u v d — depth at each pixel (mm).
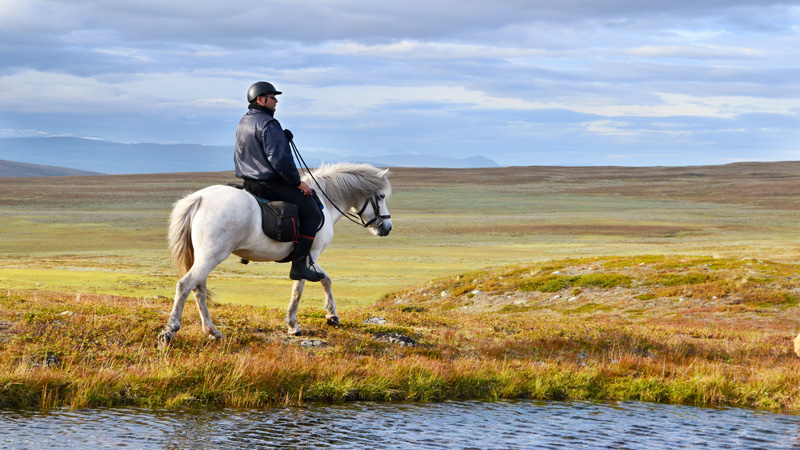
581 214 126812
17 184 192250
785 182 185625
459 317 16844
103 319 10680
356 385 9086
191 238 9523
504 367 10656
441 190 184250
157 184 197875
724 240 82125
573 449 7031
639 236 88625
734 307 23672
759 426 8500
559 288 29234
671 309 24703
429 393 9211
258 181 9992
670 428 8180
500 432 7605
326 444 6789
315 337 11031
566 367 10953
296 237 10016
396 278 43062
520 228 98000
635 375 11117
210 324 10188
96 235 84938
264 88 10094
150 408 7898
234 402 8297
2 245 73812
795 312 22562
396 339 11641
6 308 11445
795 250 58531
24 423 6992
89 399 7875
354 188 11422
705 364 11906
